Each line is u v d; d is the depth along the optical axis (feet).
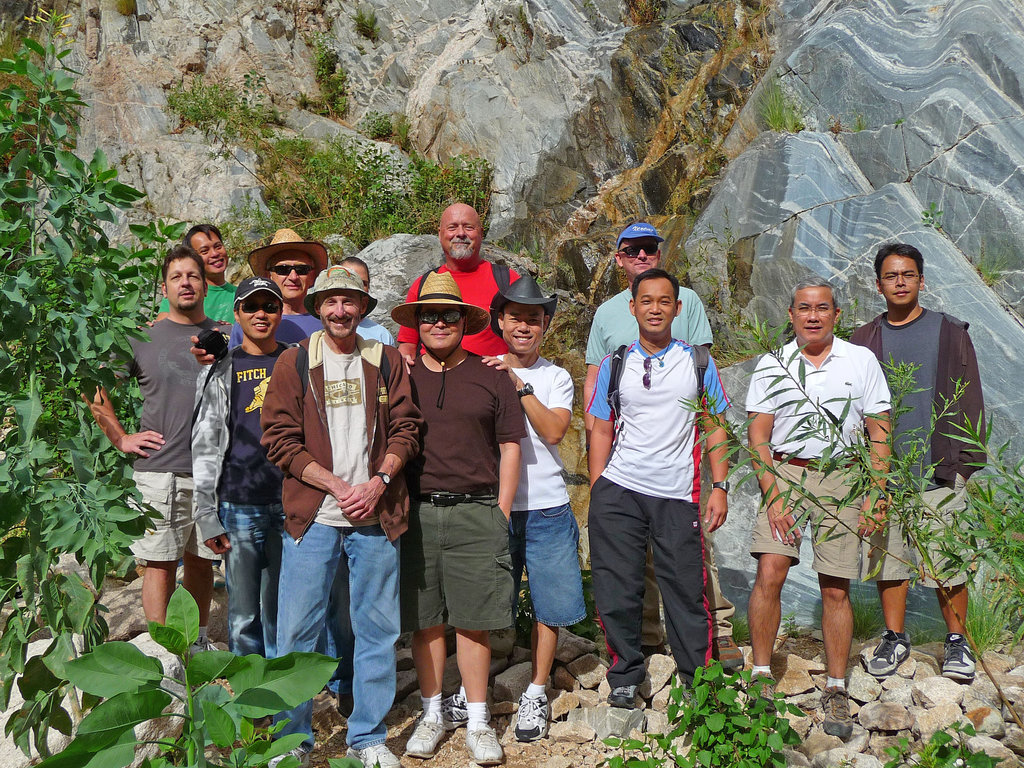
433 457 11.85
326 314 11.05
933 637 15.08
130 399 12.42
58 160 10.09
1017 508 7.93
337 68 41.65
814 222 23.26
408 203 33.96
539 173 33.40
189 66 39.52
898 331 13.82
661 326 12.67
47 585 9.79
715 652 13.62
